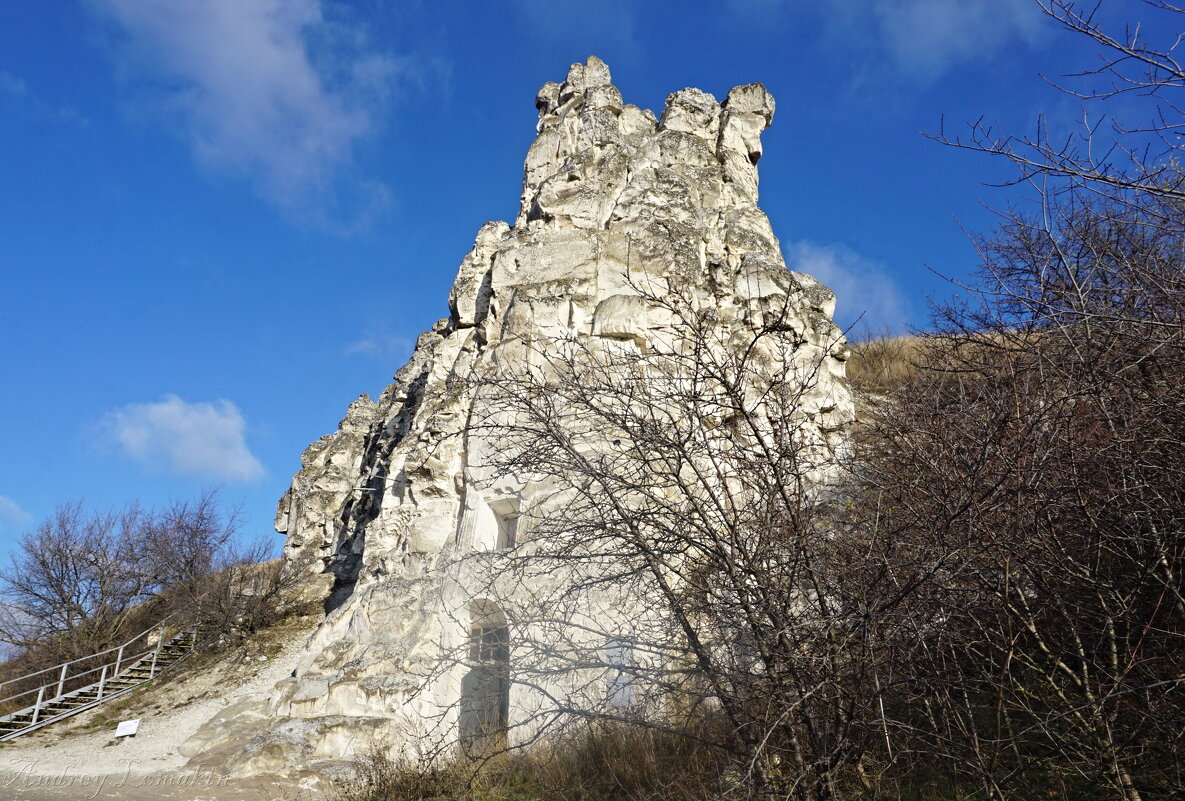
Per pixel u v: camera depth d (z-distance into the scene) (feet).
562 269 48.93
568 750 27.61
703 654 19.99
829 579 19.92
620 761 25.14
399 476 54.03
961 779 21.50
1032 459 18.15
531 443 22.84
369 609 45.29
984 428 18.88
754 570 19.13
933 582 18.13
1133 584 20.66
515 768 29.17
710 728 21.95
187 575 73.05
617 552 21.65
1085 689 19.47
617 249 48.32
